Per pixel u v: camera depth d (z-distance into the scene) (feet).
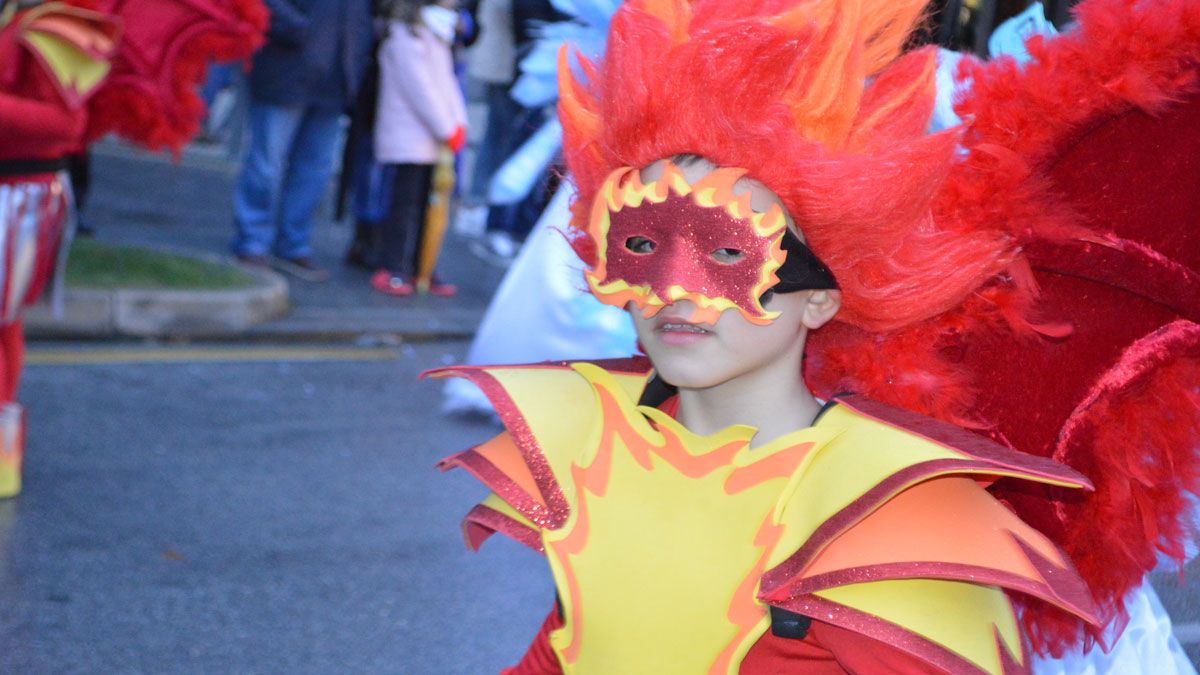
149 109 15.78
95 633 13.12
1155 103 6.13
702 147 5.42
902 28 5.89
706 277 5.42
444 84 31.53
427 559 15.75
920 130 5.76
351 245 34.99
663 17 5.70
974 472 5.14
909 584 5.21
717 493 5.48
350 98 31.14
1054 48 6.43
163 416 21.01
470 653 13.38
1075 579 5.18
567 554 5.70
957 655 5.07
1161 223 6.31
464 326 30.25
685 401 5.91
